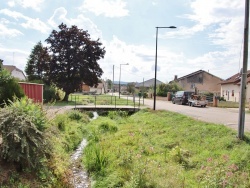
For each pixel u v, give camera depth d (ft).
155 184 21.20
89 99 136.98
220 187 19.90
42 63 117.60
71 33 115.65
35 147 21.74
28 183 19.72
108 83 434.71
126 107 88.02
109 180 24.86
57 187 22.16
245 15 32.12
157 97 172.24
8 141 20.74
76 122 57.36
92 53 117.80
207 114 66.80
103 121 59.06
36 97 72.18
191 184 22.17
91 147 36.73
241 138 30.96
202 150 30.99
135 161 28.19
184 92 112.57
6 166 20.39
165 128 47.03
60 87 116.47
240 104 31.35
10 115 21.44
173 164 27.22
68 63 116.88
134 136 42.70
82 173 28.02
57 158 26.35
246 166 23.86
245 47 32.04
